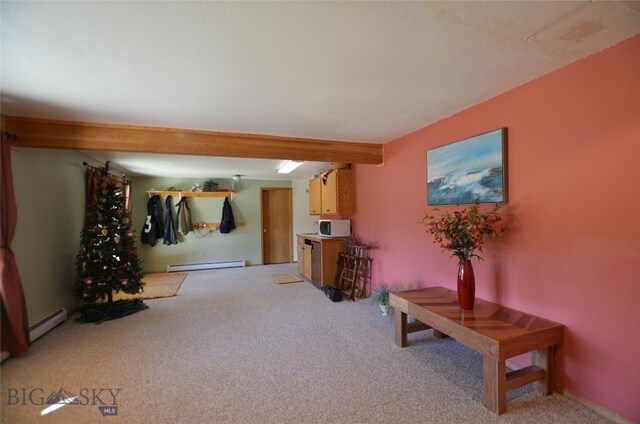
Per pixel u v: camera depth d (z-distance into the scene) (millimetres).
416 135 3320
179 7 1292
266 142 3441
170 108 2527
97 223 3822
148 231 6254
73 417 1792
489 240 2463
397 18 1401
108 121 2832
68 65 1795
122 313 3641
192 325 3293
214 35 1511
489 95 2363
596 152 1749
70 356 2568
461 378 2197
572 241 1879
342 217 5289
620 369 1666
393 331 3076
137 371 2320
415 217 3365
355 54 1725
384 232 3994
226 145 3289
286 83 2096
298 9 1319
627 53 1612
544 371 1957
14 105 2404
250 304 4059
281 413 1823
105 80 2002
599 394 1764
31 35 1478
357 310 3771
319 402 1927
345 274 4789
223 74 1946
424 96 2367
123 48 1618
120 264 3828
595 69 1747
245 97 2332
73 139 2791
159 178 6516
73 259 3820
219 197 6910
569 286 1902
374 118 2900
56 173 3463
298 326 3236
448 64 1863
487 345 1797
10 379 2215
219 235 6922
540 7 1348
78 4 1259
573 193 1868
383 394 2008
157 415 1807
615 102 1662
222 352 2633
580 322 1850
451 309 2295
